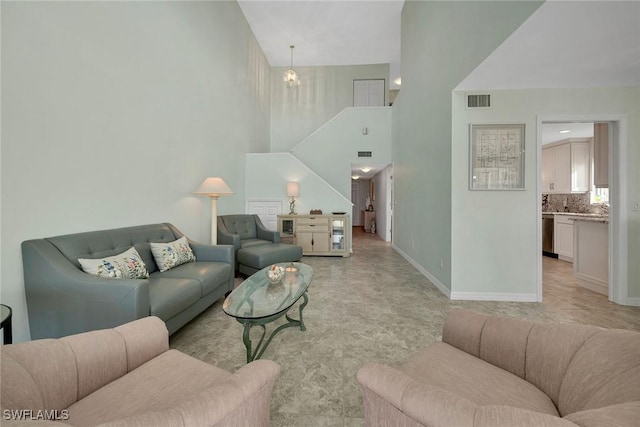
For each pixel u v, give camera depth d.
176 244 2.67
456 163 2.92
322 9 5.14
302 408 1.34
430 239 3.56
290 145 7.50
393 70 7.80
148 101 2.68
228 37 4.52
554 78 2.60
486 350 1.10
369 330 2.19
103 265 1.83
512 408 0.59
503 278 2.88
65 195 1.89
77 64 1.95
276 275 2.13
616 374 0.73
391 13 5.23
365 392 0.83
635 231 2.74
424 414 0.64
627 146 2.76
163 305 1.78
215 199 3.47
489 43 2.16
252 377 0.79
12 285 1.59
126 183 2.43
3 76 1.52
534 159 2.86
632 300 2.74
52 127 1.79
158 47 2.80
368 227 9.72
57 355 0.86
